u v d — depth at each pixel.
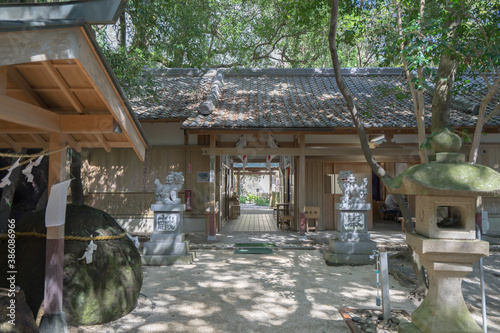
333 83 13.12
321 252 8.44
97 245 3.95
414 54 4.88
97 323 3.87
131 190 10.98
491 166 10.80
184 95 11.61
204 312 4.43
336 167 11.72
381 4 6.55
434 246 2.71
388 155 11.07
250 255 8.03
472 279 5.93
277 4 11.69
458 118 9.44
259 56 14.97
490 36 5.16
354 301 4.90
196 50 8.38
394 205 13.92
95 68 2.90
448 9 5.49
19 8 2.56
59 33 2.44
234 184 22.41
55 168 3.42
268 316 4.31
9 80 3.14
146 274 6.34
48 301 3.36
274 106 10.73
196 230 10.97
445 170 2.65
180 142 11.21
